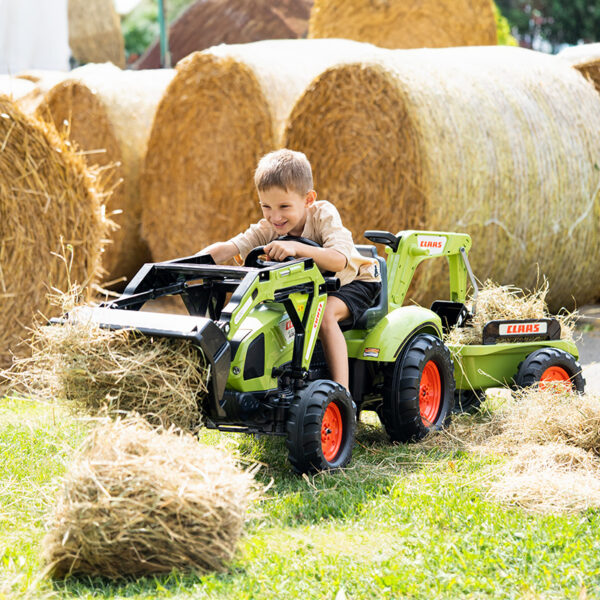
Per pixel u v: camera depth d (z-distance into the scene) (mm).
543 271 8336
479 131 7676
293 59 9297
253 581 2916
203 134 9438
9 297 6922
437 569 3018
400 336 4750
